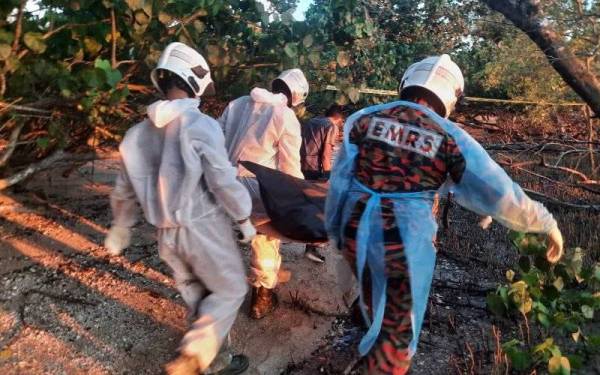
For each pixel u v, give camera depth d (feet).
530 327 12.32
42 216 16.47
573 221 17.99
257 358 11.00
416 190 8.05
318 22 18.25
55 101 13.55
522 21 17.85
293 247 16.20
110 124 15.69
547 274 11.95
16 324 11.21
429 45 38.22
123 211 9.62
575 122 30.73
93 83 12.05
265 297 12.25
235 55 16.61
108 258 14.33
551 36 17.58
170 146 8.70
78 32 14.06
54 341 10.81
